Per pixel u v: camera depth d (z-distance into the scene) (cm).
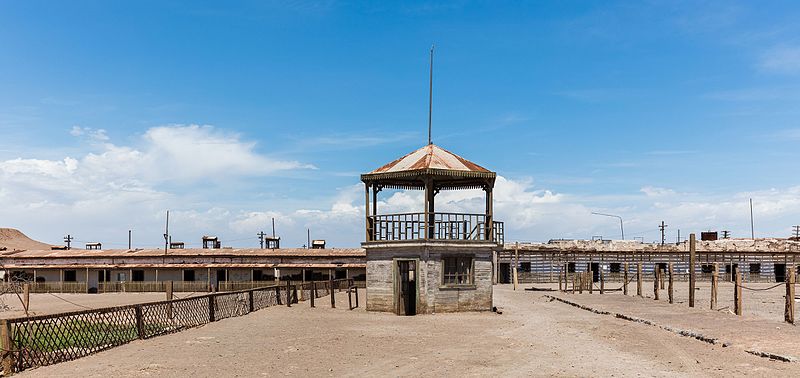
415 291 3266
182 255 6969
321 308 3656
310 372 1595
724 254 8044
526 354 1869
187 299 2625
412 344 2092
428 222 3184
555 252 7925
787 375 1541
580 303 3981
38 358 1686
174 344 2080
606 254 8044
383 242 3250
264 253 6994
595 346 2031
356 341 2169
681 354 1862
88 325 2120
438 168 3195
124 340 2106
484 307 3259
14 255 7088
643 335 2311
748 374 1555
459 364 1702
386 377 1530
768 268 8025
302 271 6856
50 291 6825
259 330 2489
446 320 2886
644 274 8025
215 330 2488
